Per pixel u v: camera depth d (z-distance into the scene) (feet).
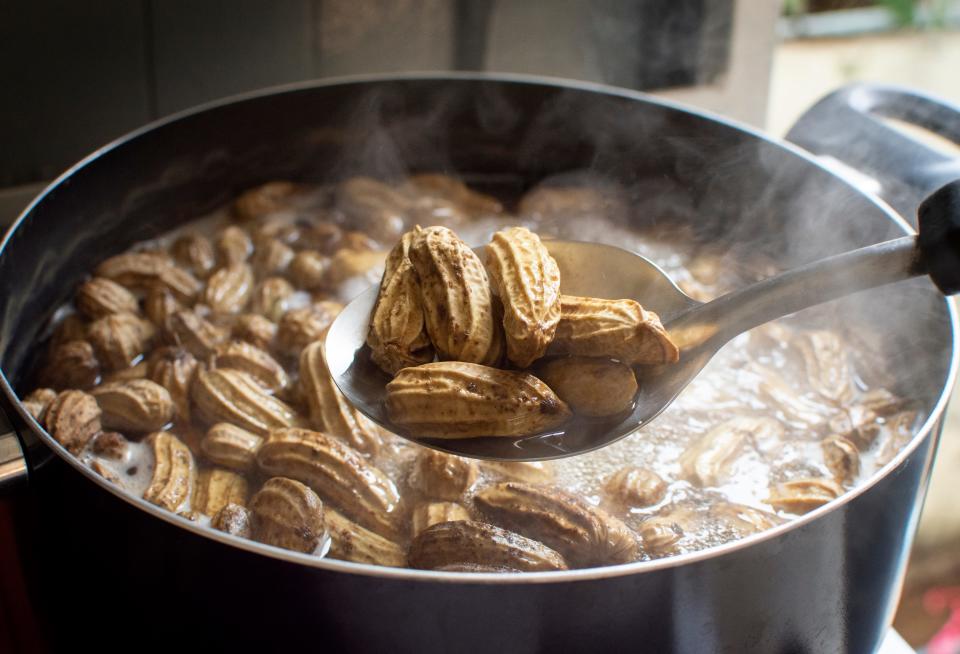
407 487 1.15
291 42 1.71
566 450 1.04
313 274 1.42
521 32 1.82
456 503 1.11
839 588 0.99
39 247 1.31
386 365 1.10
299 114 1.55
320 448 1.13
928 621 2.21
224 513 1.08
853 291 1.04
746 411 1.26
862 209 1.30
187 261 1.46
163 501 1.13
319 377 1.23
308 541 1.06
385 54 1.78
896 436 1.21
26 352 1.32
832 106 1.38
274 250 1.46
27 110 1.59
